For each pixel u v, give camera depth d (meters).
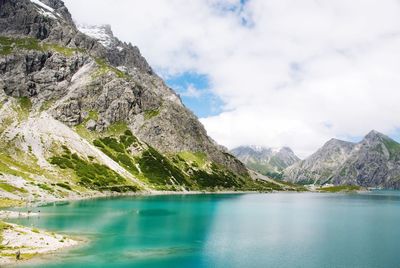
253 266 71.44
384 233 110.56
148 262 71.25
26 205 143.88
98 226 107.06
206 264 71.75
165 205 178.38
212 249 84.75
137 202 183.62
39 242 77.06
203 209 168.88
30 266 62.53
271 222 132.12
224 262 73.62
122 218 126.81
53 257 69.00
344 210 184.88
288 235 105.56
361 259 78.44
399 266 73.38
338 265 73.69
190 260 74.38
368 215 161.12
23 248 72.38
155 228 109.75
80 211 138.38
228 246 88.62
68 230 98.31
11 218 111.62
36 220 111.25
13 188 162.25
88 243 83.94
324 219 144.25
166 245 87.00
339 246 90.94
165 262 72.00
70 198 178.62
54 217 119.50
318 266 72.88
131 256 74.69
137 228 108.25
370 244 93.62
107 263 68.50
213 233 105.50
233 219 138.12
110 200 186.25
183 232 105.12
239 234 105.38
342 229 118.12
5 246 71.88
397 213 170.50
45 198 165.38
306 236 104.31
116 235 95.69
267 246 89.69
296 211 174.75
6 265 62.31
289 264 73.75
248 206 194.62
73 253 73.12
